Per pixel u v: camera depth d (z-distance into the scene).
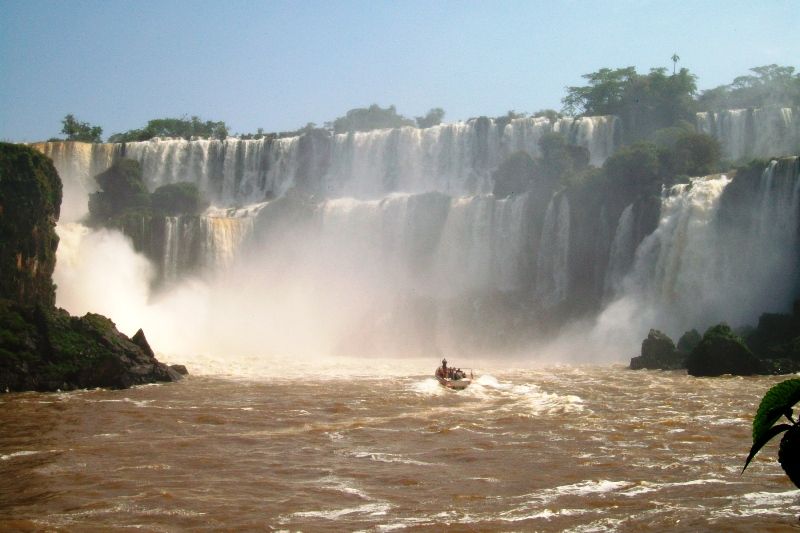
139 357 50.75
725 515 21.89
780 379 51.66
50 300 62.94
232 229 88.88
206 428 35.31
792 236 65.56
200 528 21.52
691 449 30.25
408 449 30.84
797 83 114.81
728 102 117.31
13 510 23.25
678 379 52.44
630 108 102.69
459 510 22.94
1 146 61.16
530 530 21.11
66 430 35.03
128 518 22.39
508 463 28.41
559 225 80.31
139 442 32.41
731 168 82.81
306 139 101.56
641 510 22.59
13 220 60.09
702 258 69.62
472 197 86.81
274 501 23.97
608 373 56.81
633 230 75.44
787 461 12.21
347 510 23.05
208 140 104.94
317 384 50.06
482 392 46.00
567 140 95.94
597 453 29.75
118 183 93.50
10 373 47.12
